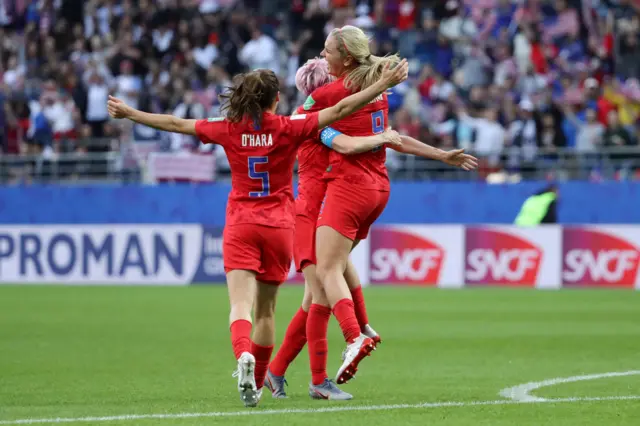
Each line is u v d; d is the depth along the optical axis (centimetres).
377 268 5122
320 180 1916
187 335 3130
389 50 6419
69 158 5816
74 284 5222
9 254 5319
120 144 6012
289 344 1941
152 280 5184
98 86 6222
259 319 1861
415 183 5444
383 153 1923
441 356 2617
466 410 1727
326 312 1905
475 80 6294
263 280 1805
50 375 2278
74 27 6925
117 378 2228
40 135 6122
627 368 2359
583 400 1841
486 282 5019
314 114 1752
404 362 2498
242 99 1728
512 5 6669
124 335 3131
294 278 5206
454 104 5978
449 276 5034
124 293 4706
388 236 5103
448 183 5397
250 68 6456
